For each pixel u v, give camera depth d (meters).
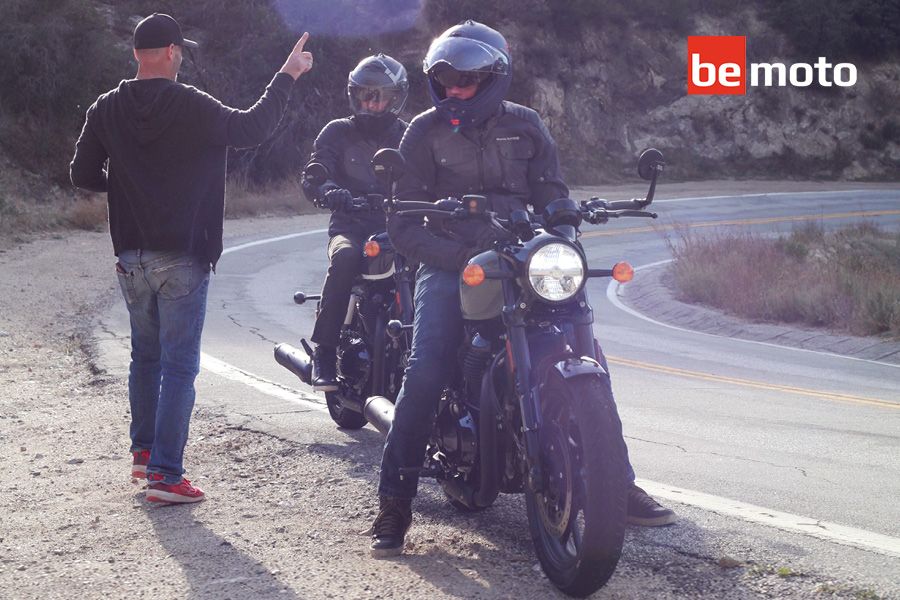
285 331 12.15
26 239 21.02
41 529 4.68
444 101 4.46
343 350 6.46
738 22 56.34
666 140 51.94
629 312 17.03
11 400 7.61
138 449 5.31
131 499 5.16
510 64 4.54
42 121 29.19
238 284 16.84
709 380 10.04
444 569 4.19
